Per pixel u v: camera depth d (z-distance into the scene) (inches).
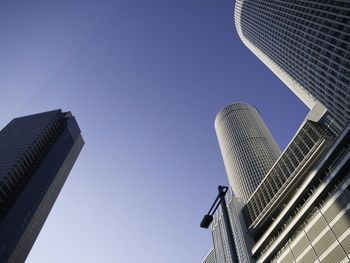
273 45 6274.6
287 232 3378.4
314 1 4790.8
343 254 2406.5
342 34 4084.6
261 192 5231.3
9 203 5984.3
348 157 2856.8
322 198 3058.6
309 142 4416.8
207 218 838.5
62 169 7849.4
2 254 5433.1
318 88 4744.1
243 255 4658.0
